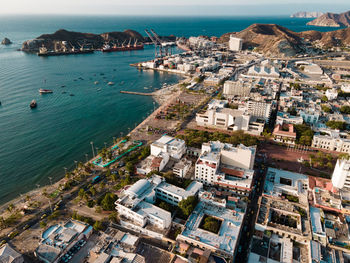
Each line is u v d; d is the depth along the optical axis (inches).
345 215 7288.4
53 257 6127.0
